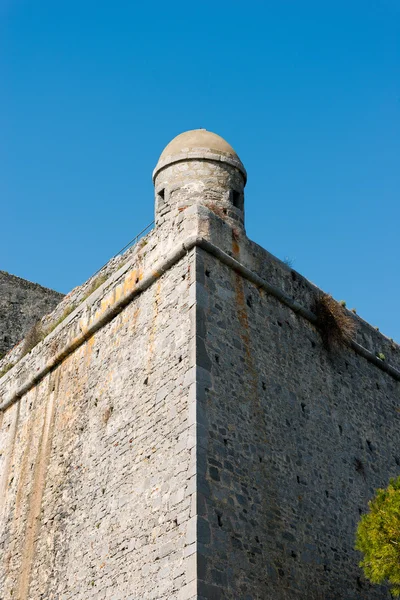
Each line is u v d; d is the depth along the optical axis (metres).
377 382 19.66
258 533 13.81
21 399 20.64
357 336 19.75
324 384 17.64
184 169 18.02
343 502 16.22
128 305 17.62
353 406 18.22
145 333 16.50
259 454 14.80
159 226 17.62
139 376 16.02
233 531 13.34
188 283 15.79
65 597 15.07
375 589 15.80
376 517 12.94
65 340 19.36
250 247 17.42
